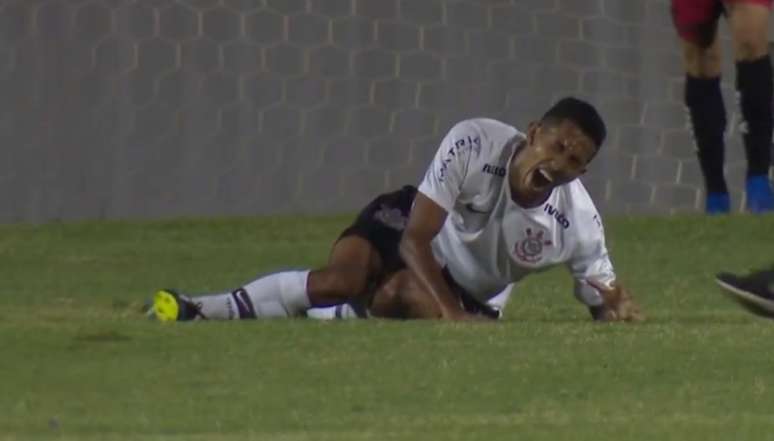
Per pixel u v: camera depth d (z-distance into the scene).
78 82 36.22
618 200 37.72
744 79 31.20
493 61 38.41
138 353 17.80
